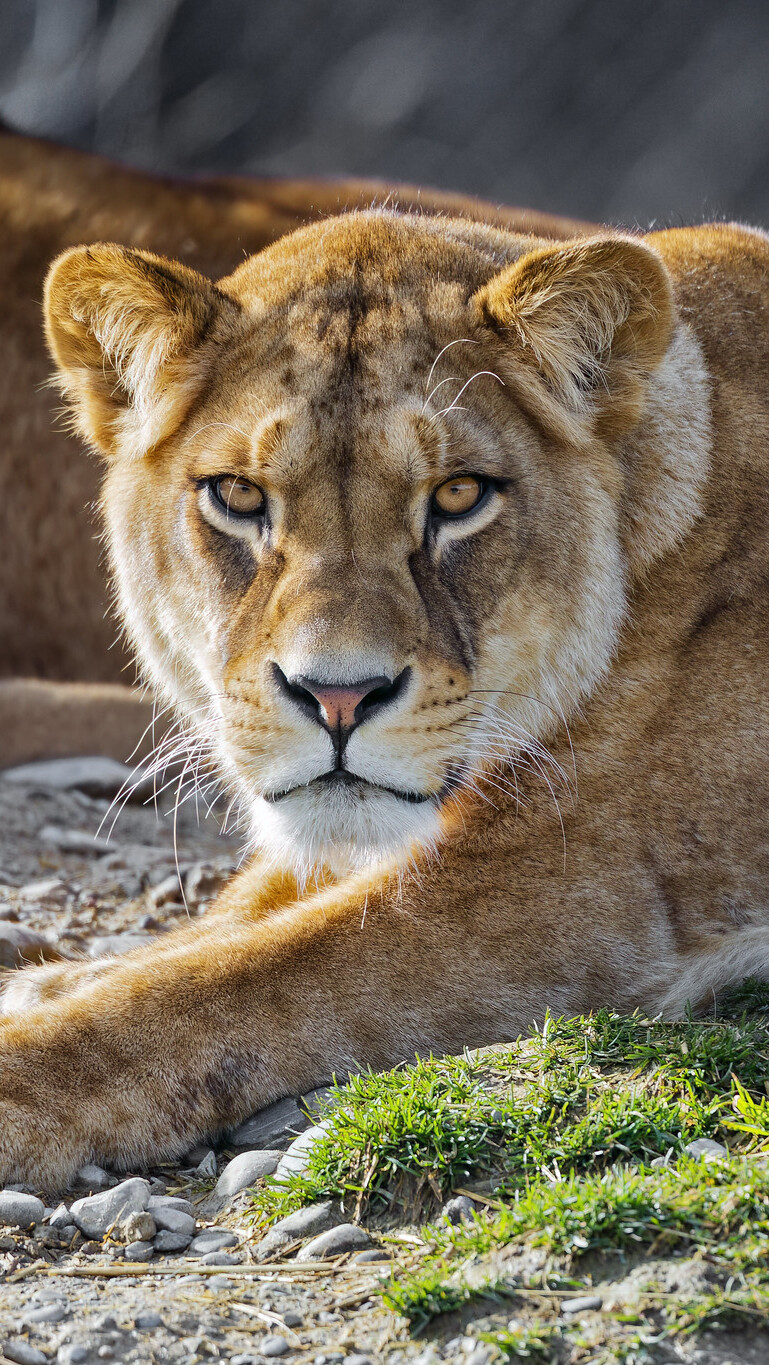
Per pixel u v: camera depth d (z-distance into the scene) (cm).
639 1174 545
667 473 753
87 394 796
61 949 898
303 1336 502
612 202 3959
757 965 721
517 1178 566
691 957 721
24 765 1301
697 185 3975
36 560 1337
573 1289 500
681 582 755
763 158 4016
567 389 724
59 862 1099
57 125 3591
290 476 677
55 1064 653
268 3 3838
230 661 695
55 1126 637
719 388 787
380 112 3878
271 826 718
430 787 681
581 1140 571
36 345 1299
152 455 755
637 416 743
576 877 723
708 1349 469
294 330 716
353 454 675
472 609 697
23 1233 586
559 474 725
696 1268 495
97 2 3650
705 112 4034
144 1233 578
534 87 4009
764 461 779
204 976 691
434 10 4000
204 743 830
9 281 1297
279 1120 666
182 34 3709
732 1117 582
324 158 3791
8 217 1296
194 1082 666
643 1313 484
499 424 707
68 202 1298
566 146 3997
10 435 1316
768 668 749
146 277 726
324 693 645
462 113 3947
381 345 700
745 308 819
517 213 1245
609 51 4041
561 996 711
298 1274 543
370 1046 693
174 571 747
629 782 734
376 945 708
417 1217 566
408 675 659
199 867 1052
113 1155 647
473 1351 479
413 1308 500
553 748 738
